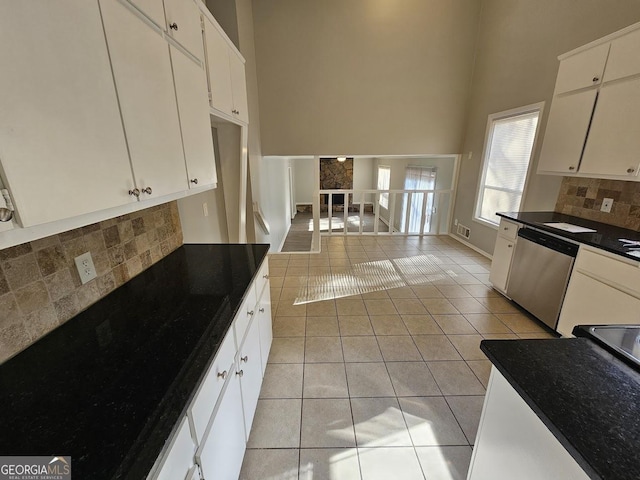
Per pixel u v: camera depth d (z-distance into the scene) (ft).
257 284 5.39
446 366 6.65
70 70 2.34
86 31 2.49
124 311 3.88
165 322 3.61
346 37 13.30
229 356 3.70
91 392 2.55
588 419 2.07
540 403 2.21
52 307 3.38
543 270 7.82
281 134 14.51
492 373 2.95
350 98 14.14
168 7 3.92
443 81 14.12
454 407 5.58
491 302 9.54
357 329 8.09
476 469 3.31
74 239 3.68
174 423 2.25
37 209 2.10
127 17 3.05
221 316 3.73
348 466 4.54
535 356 2.73
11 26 1.87
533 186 10.52
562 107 8.02
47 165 2.17
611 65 6.63
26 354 3.02
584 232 7.18
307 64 13.60
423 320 8.52
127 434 2.16
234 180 8.88
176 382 2.65
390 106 14.32
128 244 4.78
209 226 8.26
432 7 13.08
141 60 3.31
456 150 15.30
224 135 8.43
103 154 2.74
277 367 6.61
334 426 5.18
